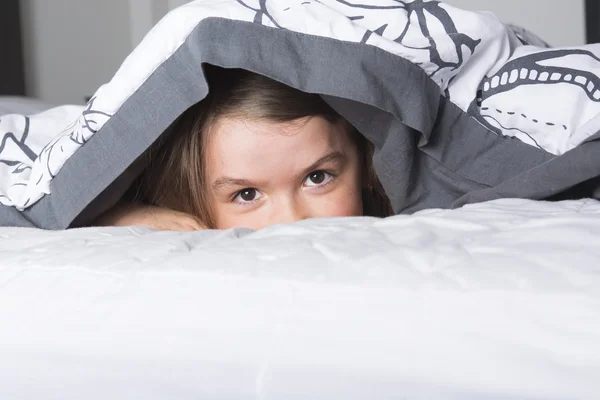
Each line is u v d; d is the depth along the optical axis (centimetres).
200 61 59
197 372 30
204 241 45
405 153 67
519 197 59
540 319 28
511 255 34
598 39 251
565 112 64
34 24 320
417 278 32
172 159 77
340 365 28
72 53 322
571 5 261
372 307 31
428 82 64
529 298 29
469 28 65
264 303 32
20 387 32
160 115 63
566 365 26
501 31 68
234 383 29
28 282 39
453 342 28
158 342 31
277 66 60
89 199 65
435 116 64
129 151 64
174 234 49
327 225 46
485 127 66
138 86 63
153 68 63
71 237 51
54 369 32
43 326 34
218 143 74
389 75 61
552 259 32
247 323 31
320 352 29
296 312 31
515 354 27
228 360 30
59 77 323
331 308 31
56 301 36
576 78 66
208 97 73
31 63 320
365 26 64
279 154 74
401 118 61
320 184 79
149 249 42
